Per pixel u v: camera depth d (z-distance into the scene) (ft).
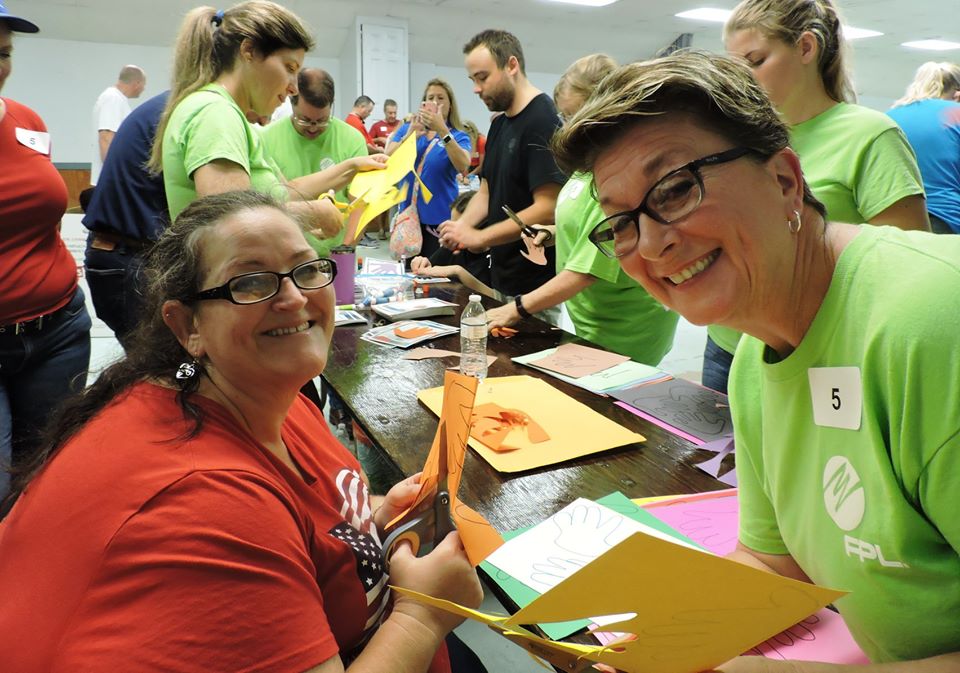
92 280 6.38
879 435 1.82
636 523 3.03
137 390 2.38
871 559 1.95
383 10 30.99
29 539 2.00
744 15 4.95
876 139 4.77
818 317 2.02
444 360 5.74
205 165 5.26
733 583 1.64
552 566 2.72
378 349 6.15
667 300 2.20
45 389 5.99
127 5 28.45
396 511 3.12
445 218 14.21
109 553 1.86
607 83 2.03
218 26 5.68
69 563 1.89
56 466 2.14
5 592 1.95
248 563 1.96
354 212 7.72
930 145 9.66
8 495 2.40
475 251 9.07
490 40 8.05
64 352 6.08
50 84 30.63
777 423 2.29
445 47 36.35
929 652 1.95
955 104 9.74
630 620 1.75
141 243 6.22
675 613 1.74
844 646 2.37
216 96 5.45
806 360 2.08
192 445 2.15
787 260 2.01
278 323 2.45
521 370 5.46
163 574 1.84
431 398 4.71
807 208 2.06
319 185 7.44
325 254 7.59
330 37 33.45
